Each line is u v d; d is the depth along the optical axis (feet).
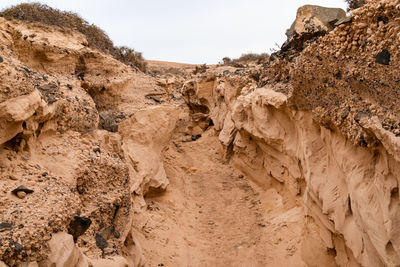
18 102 14.19
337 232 20.77
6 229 10.66
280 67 34.01
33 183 13.73
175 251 26.40
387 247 15.28
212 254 27.71
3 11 34.45
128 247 20.57
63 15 39.50
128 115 35.40
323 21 30.22
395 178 15.34
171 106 38.42
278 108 30.96
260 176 40.42
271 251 27.32
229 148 48.80
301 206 30.32
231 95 51.29
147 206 31.89
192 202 37.14
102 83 36.32
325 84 21.52
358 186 18.07
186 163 47.85
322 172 23.97
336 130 21.42
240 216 34.04
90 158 19.01
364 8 17.69
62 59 31.07
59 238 11.89
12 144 15.28
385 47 15.94
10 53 24.04
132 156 32.01
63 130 20.30
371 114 16.76
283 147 32.55
